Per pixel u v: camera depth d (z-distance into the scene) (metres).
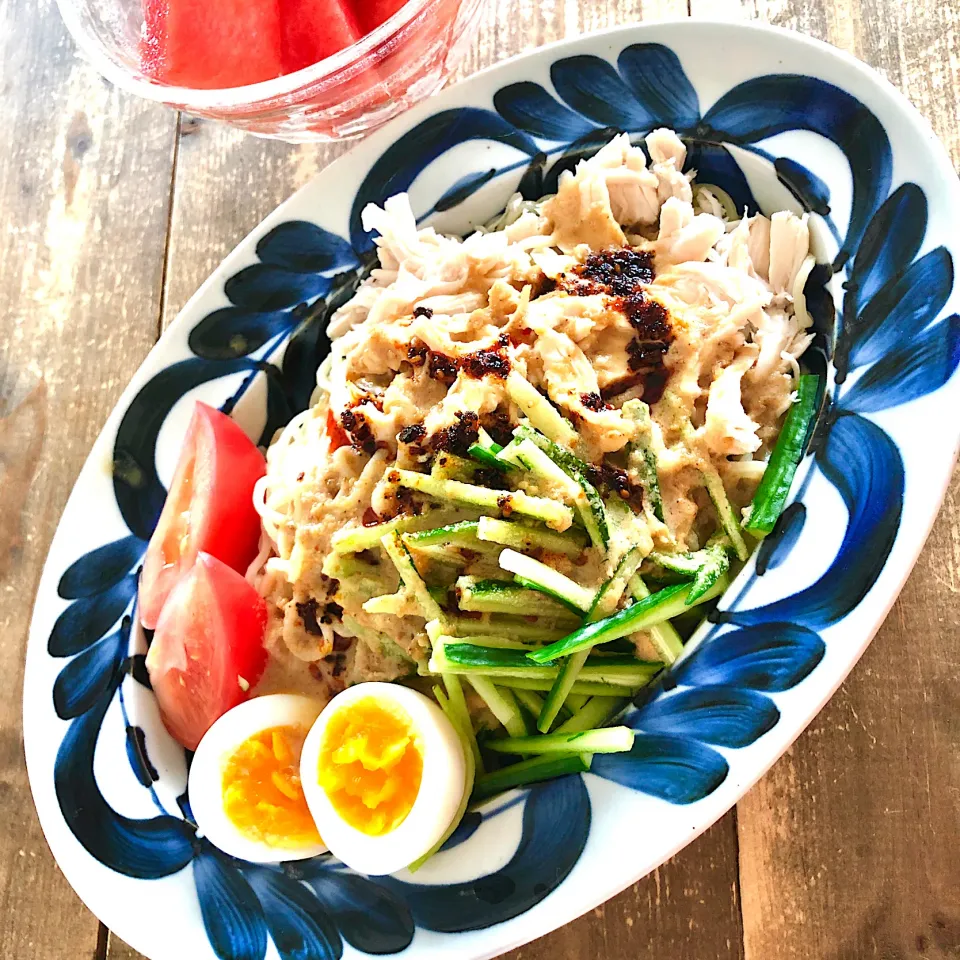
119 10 0.32
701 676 0.25
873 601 0.24
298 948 0.27
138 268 0.36
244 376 0.32
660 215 0.30
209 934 0.28
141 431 0.32
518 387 0.28
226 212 0.36
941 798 0.29
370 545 0.28
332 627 0.29
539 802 0.26
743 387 0.28
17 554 0.35
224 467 0.31
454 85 0.31
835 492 0.25
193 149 0.37
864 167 0.27
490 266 0.30
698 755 0.25
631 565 0.26
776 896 0.29
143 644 0.31
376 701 0.28
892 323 0.26
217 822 0.29
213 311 0.32
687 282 0.29
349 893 0.27
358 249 0.32
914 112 0.26
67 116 0.38
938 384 0.24
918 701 0.30
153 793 0.30
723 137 0.29
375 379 0.31
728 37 0.28
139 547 0.32
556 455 0.27
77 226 0.37
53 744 0.30
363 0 0.31
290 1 0.30
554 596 0.26
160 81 0.31
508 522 0.27
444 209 0.32
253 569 0.32
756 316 0.28
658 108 0.30
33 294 0.37
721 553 0.27
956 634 0.30
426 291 0.30
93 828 0.29
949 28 0.32
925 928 0.29
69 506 0.31
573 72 0.30
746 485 0.28
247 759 0.29
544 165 0.31
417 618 0.28
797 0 0.33
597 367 0.28
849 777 0.30
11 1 0.39
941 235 0.25
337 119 0.33
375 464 0.29
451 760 0.27
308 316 0.32
